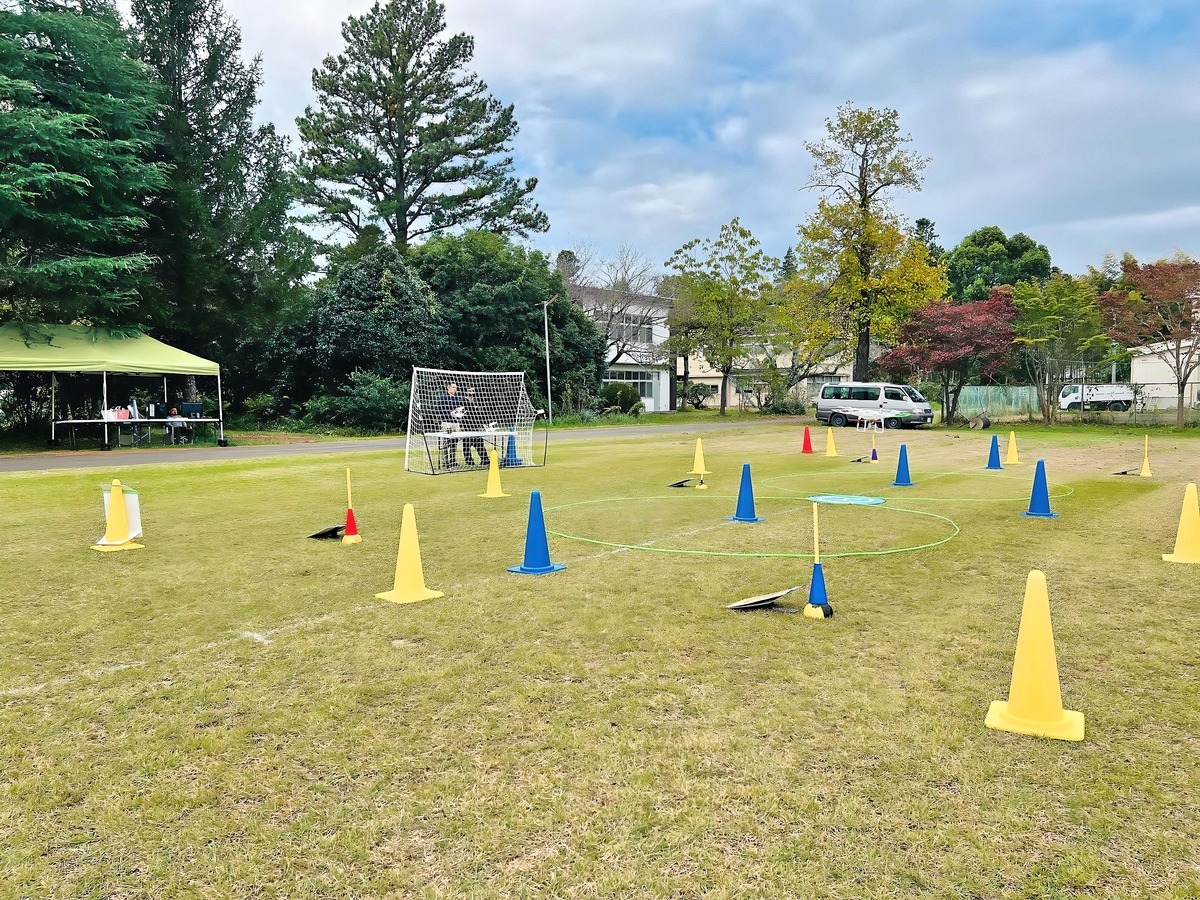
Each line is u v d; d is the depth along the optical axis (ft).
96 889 6.96
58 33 63.26
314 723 10.39
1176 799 8.30
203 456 55.47
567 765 9.13
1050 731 9.80
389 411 84.17
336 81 120.98
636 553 20.93
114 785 8.82
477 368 103.96
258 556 20.95
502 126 127.24
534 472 42.63
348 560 20.42
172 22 82.53
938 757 9.24
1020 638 10.23
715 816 8.00
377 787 8.70
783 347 140.87
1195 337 78.48
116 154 65.57
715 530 24.27
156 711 10.84
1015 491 33.58
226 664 12.69
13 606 16.12
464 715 10.59
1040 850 7.39
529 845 7.55
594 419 114.32
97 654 13.20
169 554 21.26
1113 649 13.04
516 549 21.72
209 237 78.69
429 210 129.80
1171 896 6.70
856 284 93.50
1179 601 15.96
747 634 13.93
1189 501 20.12
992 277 164.45
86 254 68.80
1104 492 32.96
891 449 58.65
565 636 13.89
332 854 7.45
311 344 90.12
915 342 92.79
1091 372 111.86
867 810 8.10
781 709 10.65
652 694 11.23
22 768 9.23
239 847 7.59
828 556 20.36
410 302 93.61
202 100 82.53
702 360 195.83
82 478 40.98
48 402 76.02
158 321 76.07
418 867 7.23
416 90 123.65
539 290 111.65
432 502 31.12
